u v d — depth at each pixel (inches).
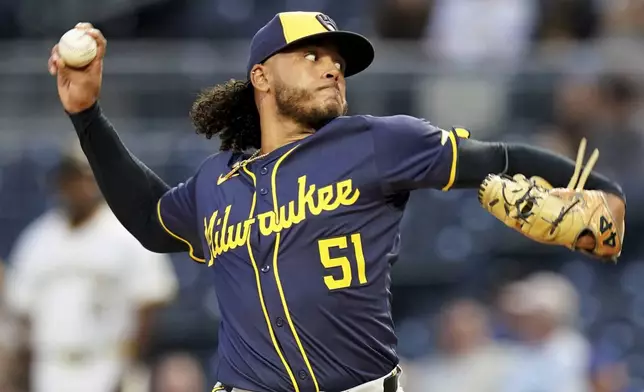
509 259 1210.6
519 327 1003.3
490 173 510.0
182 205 557.0
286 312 497.7
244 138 567.5
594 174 526.0
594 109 1211.2
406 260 1203.9
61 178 932.0
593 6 1349.7
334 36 524.1
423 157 504.4
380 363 506.6
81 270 922.7
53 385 920.9
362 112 1211.9
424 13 1322.6
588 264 1210.0
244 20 1418.6
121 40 1434.5
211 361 1131.3
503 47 1326.3
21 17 1459.2
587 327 1179.9
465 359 998.4
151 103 1205.1
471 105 1218.0
